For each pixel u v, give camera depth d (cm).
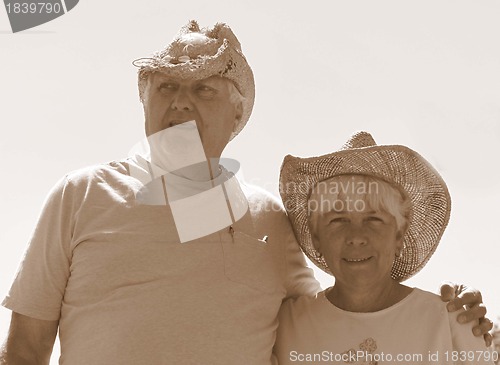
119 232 215
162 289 210
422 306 216
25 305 217
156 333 205
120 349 204
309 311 225
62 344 217
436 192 231
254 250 225
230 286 215
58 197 222
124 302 209
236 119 248
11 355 217
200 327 208
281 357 225
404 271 244
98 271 212
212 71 228
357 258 214
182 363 204
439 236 236
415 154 220
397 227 225
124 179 224
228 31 239
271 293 223
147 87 233
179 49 232
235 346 211
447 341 212
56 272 219
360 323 216
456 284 226
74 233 218
